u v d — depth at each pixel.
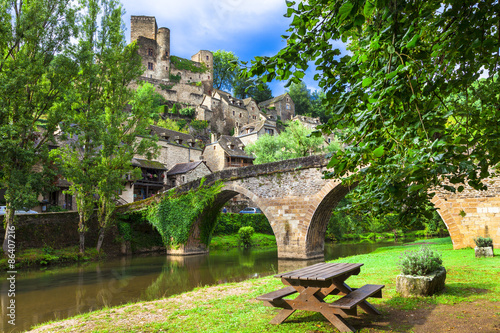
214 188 21.95
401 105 3.29
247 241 28.91
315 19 3.31
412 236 33.97
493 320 4.21
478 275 7.34
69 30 18.14
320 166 18.58
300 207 19.03
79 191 19.52
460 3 2.76
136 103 21.98
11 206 15.58
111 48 21.33
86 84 20.02
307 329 4.32
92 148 19.97
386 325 4.28
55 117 17.36
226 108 64.44
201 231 24.28
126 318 6.19
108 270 16.22
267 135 37.84
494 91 3.41
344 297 4.39
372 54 3.28
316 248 20.19
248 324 4.79
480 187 3.03
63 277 14.28
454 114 2.89
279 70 3.38
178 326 5.24
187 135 46.53
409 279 5.64
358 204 4.05
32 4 16.98
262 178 20.44
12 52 17.28
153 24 69.56
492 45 2.97
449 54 3.26
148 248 25.06
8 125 14.95
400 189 2.96
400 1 2.70
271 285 8.60
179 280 13.03
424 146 2.79
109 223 21.62
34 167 25.23
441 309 4.79
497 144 2.86
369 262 11.45
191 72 70.12
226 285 9.67
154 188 38.16
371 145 2.97
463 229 14.33
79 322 6.18
